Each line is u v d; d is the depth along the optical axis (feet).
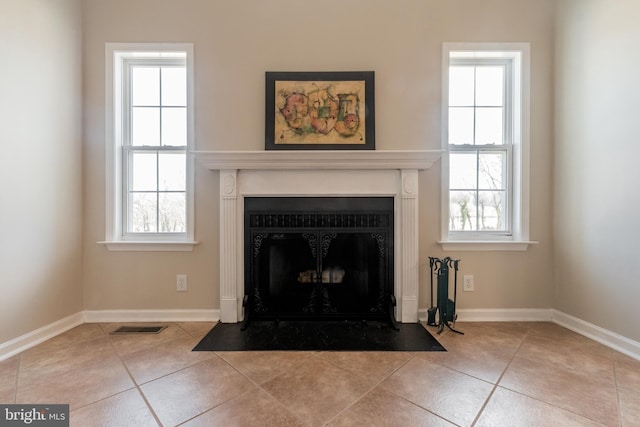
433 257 7.48
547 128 7.55
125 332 6.82
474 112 7.86
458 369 5.26
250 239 7.50
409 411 4.17
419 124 7.52
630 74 5.83
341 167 7.24
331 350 5.97
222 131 7.50
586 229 6.71
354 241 7.57
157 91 7.79
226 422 3.97
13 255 5.94
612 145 6.15
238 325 7.22
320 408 4.24
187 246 7.47
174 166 7.82
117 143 7.57
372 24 7.49
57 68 6.77
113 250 7.47
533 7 7.48
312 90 7.41
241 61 7.49
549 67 7.52
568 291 7.15
